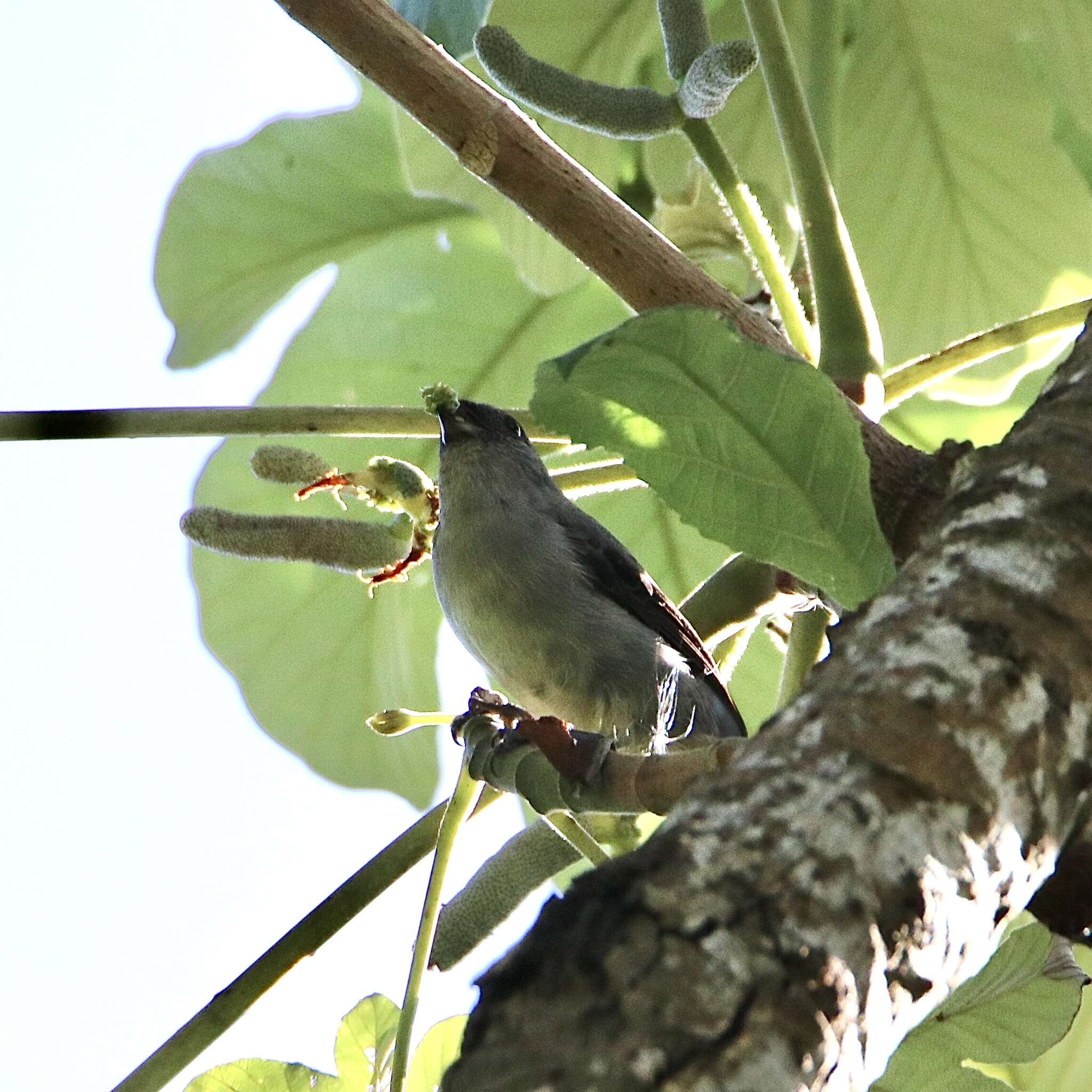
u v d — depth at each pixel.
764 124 7.96
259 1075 4.60
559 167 4.08
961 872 1.98
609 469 5.30
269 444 8.55
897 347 8.23
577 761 3.26
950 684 2.14
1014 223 8.09
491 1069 1.73
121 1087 4.11
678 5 4.83
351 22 4.06
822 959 1.82
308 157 8.73
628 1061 1.72
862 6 7.96
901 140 8.12
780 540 3.25
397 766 8.73
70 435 4.51
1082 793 2.19
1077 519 2.38
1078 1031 6.11
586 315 8.81
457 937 4.60
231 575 8.70
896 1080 4.34
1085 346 2.79
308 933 4.36
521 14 7.71
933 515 3.52
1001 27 7.90
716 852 1.91
